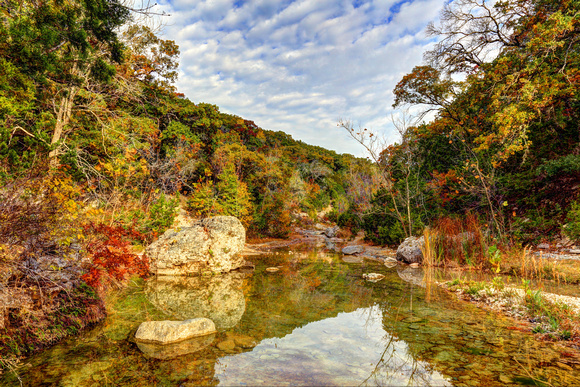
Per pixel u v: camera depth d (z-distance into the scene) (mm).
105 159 14570
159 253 11398
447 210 17609
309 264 13812
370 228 22297
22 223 4312
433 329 5332
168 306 6938
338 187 52656
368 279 10180
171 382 3535
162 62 22141
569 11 11617
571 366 3787
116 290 8227
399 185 20281
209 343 4832
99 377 3652
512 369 3744
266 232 26906
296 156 56406
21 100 8609
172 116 24766
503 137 12836
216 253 11789
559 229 11391
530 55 13297
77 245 5500
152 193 17250
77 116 13680
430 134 22312
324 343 4836
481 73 17016
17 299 4254
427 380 3525
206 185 21750
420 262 13219
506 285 7809
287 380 3604
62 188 5078
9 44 6449
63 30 7137
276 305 7109
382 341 4855
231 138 29812
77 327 5230
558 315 5379
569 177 12633
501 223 12875
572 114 13266
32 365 3965
